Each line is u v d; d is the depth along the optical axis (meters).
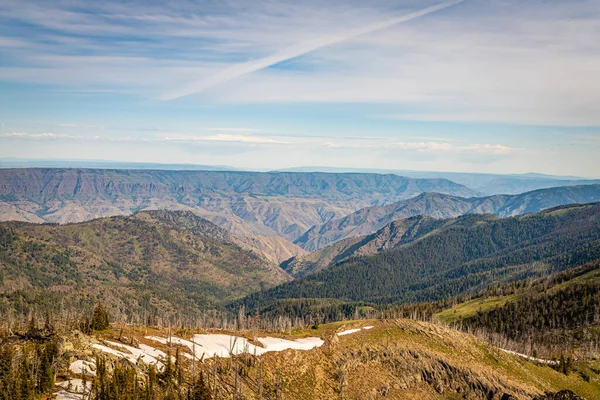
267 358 152.12
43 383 90.62
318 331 188.00
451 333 198.38
